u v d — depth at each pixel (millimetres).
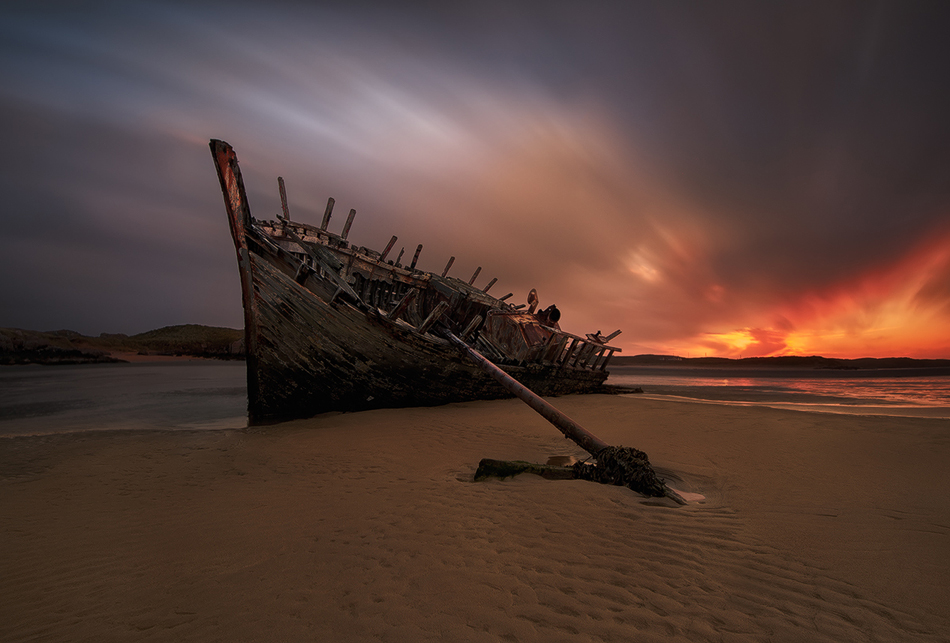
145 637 2379
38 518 4547
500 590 2752
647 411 10805
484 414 10945
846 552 3277
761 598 2650
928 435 7602
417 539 3596
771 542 3475
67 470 6711
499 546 3418
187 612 2637
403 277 13828
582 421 9773
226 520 4293
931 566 3031
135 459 7355
